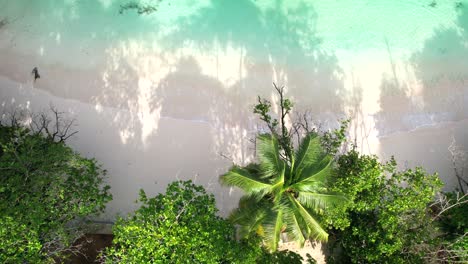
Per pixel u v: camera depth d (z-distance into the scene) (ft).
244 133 70.23
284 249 62.03
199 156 68.64
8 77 69.36
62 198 51.52
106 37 72.90
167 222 47.85
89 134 68.08
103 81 70.54
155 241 47.55
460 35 77.56
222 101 71.31
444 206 58.13
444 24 78.02
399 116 73.26
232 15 75.87
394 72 75.36
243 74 72.95
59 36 72.38
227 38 74.54
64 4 73.87
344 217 53.21
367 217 56.80
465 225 55.83
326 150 58.49
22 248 47.37
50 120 67.82
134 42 73.00
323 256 62.85
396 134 72.28
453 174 70.08
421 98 74.38
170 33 73.87
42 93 69.31
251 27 75.56
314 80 73.82
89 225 60.75
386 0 78.38
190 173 67.82
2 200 48.88
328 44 75.97
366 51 75.97
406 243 55.31
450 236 57.47
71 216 53.01
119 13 74.28
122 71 71.31
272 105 71.87
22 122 67.31
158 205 51.44
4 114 67.46
